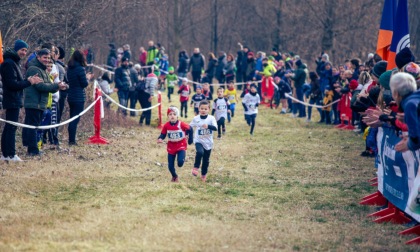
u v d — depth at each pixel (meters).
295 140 31.47
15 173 19.34
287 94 43.25
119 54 54.88
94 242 12.85
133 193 17.72
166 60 58.94
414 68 13.98
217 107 32.38
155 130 33.88
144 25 70.25
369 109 15.48
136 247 12.55
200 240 13.09
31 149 22.47
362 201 17.34
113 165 22.00
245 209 16.39
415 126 12.58
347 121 36.94
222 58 57.44
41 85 21.44
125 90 37.28
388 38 19.94
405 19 18.12
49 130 25.14
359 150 28.00
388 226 14.93
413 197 13.30
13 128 21.05
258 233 13.87
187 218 15.07
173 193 17.89
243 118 41.78
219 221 14.97
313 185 20.00
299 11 74.50
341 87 36.94
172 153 19.62
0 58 19.86
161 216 15.16
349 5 69.88
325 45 65.62
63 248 12.39
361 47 74.12
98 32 41.12
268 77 49.25
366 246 13.12
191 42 89.88
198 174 21.36
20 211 15.35
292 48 78.25
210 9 85.50
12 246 12.42
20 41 20.66
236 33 87.88
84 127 30.95
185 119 40.22
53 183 18.55
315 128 37.28
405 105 12.83
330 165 23.91
